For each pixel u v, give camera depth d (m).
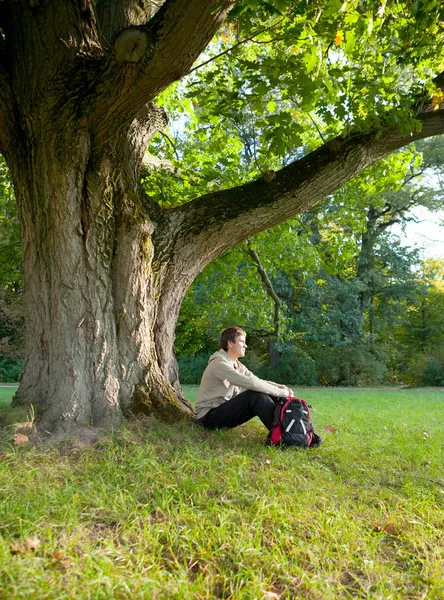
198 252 5.94
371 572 2.84
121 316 5.32
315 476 4.20
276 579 2.72
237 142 9.80
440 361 25.03
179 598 2.41
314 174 5.81
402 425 7.58
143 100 4.57
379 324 27.70
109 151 5.02
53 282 5.08
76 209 5.03
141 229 5.37
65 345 5.00
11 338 20.38
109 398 5.07
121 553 2.77
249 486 3.83
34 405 4.93
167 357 5.91
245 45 7.95
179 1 3.88
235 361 5.71
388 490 4.04
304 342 25.36
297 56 5.21
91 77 4.64
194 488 3.64
